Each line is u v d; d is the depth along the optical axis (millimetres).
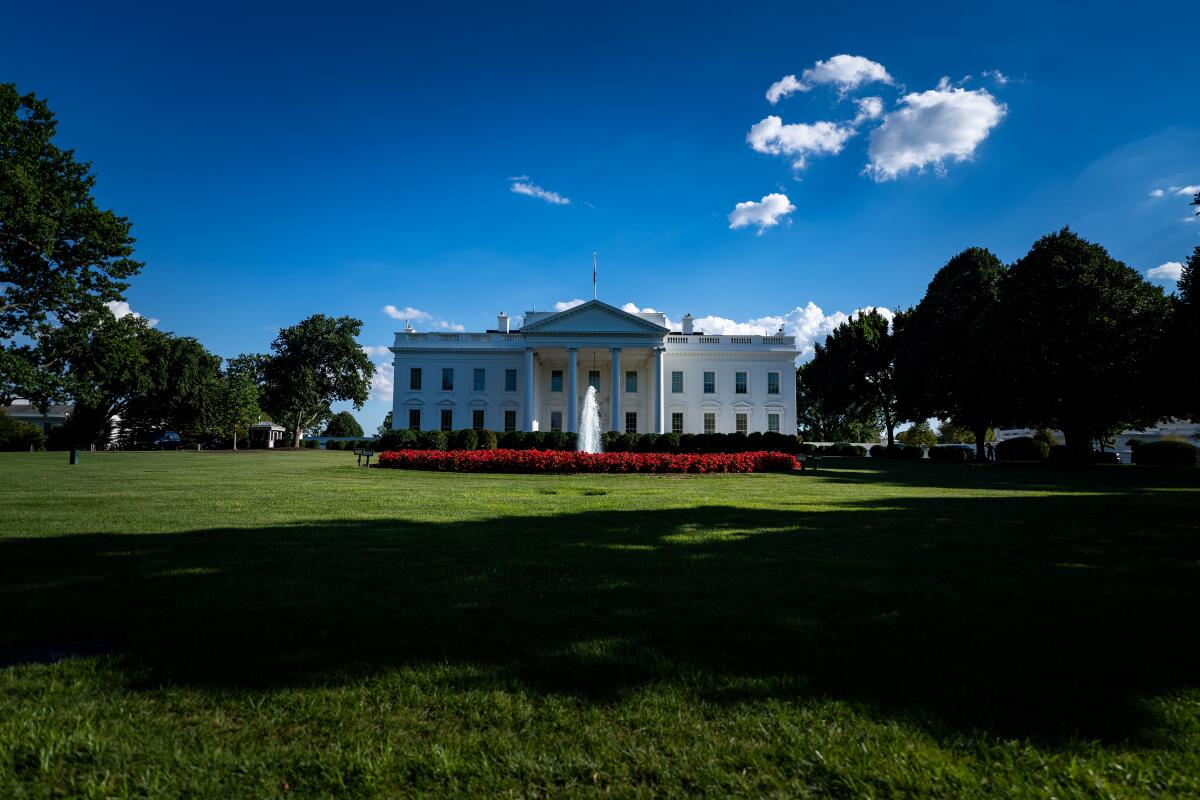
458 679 3484
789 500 13805
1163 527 9508
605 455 24219
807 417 85000
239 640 4094
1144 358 29734
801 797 2412
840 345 57688
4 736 2828
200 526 9141
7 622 4457
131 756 2713
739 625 4430
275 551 7156
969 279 42406
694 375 53719
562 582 5691
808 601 5082
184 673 3561
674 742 2797
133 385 53219
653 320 53250
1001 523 9938
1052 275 32812
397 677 3498
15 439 49656
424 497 13906
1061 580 5867
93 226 30656
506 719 3021
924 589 5484
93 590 5359
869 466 31531
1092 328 31266
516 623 4465
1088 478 23797
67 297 30375
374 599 5074
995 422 38938
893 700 3205
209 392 56750
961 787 2443
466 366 53906
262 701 3211
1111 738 2818
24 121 30000
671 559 6777
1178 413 29734
